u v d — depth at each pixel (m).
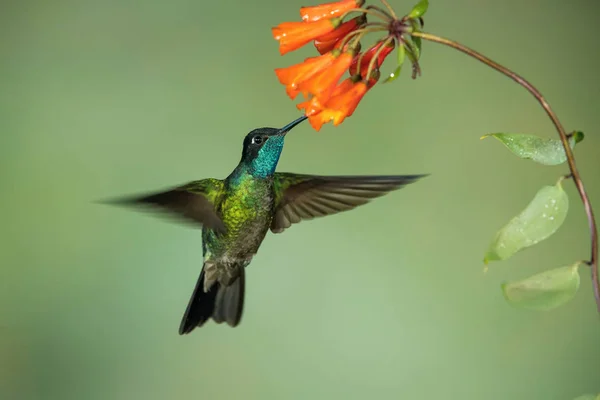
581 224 9.53
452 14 10.39
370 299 9.35
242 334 9.20
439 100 10.12
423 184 9.80
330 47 5.48
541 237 5.10
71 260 9.35
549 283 5.06
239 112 10.03
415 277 9.45
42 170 9.66
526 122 10.09
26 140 9.76
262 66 10.16
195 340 9.17
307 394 9.07
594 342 9.04
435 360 9.20
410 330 9.27
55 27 10.07
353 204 6.29
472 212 9.70
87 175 9.73
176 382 9.08
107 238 9.44
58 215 9.51
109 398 9.02
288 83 5.21
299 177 6.34
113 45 10.13
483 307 9.33
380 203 9.63
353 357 9.20
